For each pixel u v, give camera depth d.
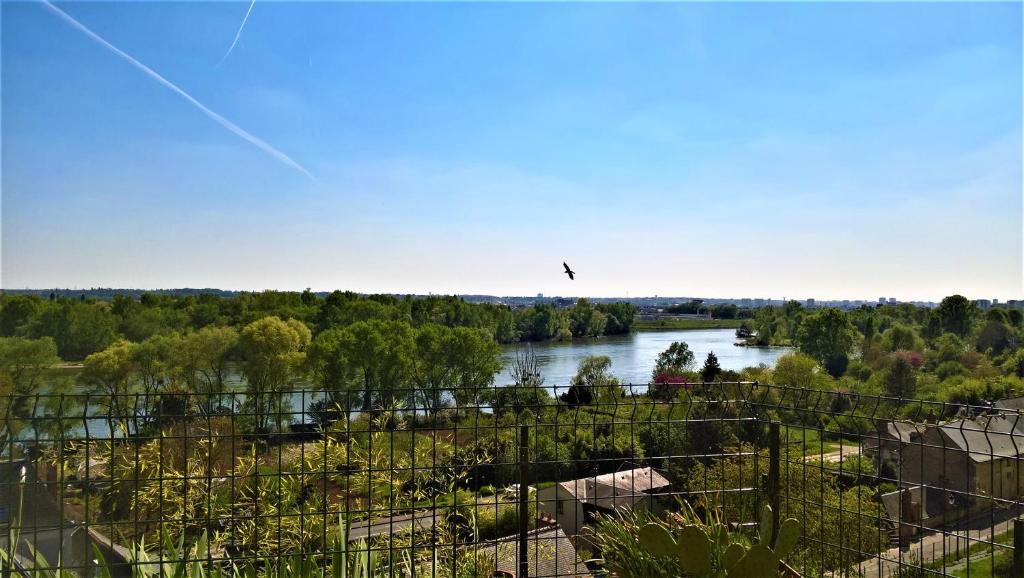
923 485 4.02
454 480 5.14
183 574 3.79
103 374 30.09
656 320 147.25
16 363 17.61
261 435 3.93
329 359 44.66
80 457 4.11
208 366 40.41
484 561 4.89
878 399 4.18
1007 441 12.59
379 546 4.65
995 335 64.25
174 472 4.62
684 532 3.53
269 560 4.10
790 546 3.45
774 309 107.62
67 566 3.71
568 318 104.56
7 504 3.37
